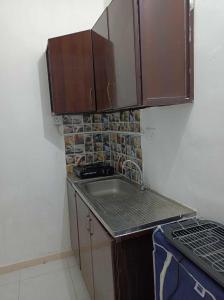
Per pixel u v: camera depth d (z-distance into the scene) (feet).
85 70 6.91
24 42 7.54
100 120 8.77
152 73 4.19
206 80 4.11
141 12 4.02
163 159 5.64
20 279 7.63
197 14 4.13
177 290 3.24
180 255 3.24
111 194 7.42
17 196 7.98
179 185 5.15
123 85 4.72
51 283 7.38
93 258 5.51
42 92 7.89
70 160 8.51
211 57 3.96
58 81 7.18
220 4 3.72
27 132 7.87
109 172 8.08
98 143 8.85
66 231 8.66
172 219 4.59
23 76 7.64
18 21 7.43
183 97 4.40
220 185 4.06
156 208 5.12
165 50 4.23
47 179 8.27
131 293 4.42
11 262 8.13
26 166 7.97
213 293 2.59
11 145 7.73
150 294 4.54
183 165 4.94
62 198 8.51
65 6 7.84
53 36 7.81
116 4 4.71
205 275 2.80
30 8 7.50
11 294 6.98
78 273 7.80
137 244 4.36
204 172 4.38
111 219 4.67
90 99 6.97
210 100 4.08
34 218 8.24
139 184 6.79
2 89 7.47
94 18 8.20
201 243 3.32
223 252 3.08
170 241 3.43
